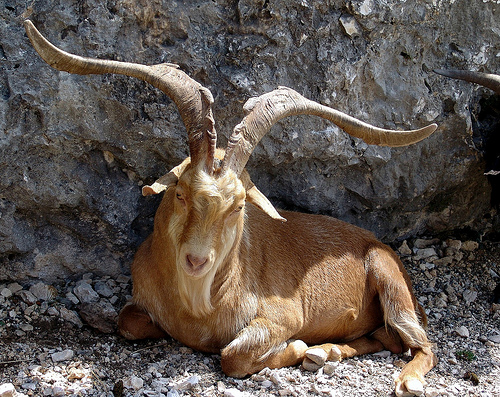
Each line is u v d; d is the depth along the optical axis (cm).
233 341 369
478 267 435
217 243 353
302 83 394
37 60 374
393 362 384
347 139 404
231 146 350
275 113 361
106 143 388
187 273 350
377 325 402
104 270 404
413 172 422
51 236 396
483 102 428
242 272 373
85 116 382
